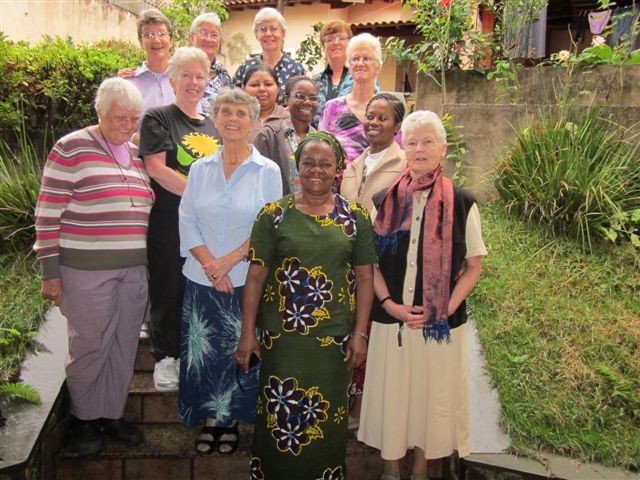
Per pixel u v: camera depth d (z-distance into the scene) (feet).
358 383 9.43
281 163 10.09
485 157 15.11
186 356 9.12
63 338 10.69
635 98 14.98
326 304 7.66
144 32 11.68
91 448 9.31
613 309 11.05
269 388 7.84
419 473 8.86
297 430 7.75
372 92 11.27
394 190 8.52
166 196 9.71
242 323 8.16
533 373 9.80
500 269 12.28
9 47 18.02
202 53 9.63
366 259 7.93
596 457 8.55
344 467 8.13
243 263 8.90
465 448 8.57
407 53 16.96
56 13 28.84
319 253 7.61
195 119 9.89
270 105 11.15
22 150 14.93
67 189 8.61
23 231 13.39
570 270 12.01
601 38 17.38
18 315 11.11
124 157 9.22
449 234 8.03
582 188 12.55
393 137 9.51
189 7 27.14
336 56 13.51
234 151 8.63
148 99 11.87
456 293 8.16
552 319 10.84
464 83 16.20
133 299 9.29
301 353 7.70
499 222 13.78
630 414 9.18
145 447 9.58
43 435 8.64
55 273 8.62
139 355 11.28
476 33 16.48
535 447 8.73
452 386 8.36
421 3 16.71
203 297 8.95
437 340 7.98
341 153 7.90
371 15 37.50
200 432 9.94
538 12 17.10
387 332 8.45
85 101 18.38
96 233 8.77
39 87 17.62
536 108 14.88
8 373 9.64
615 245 12.32
